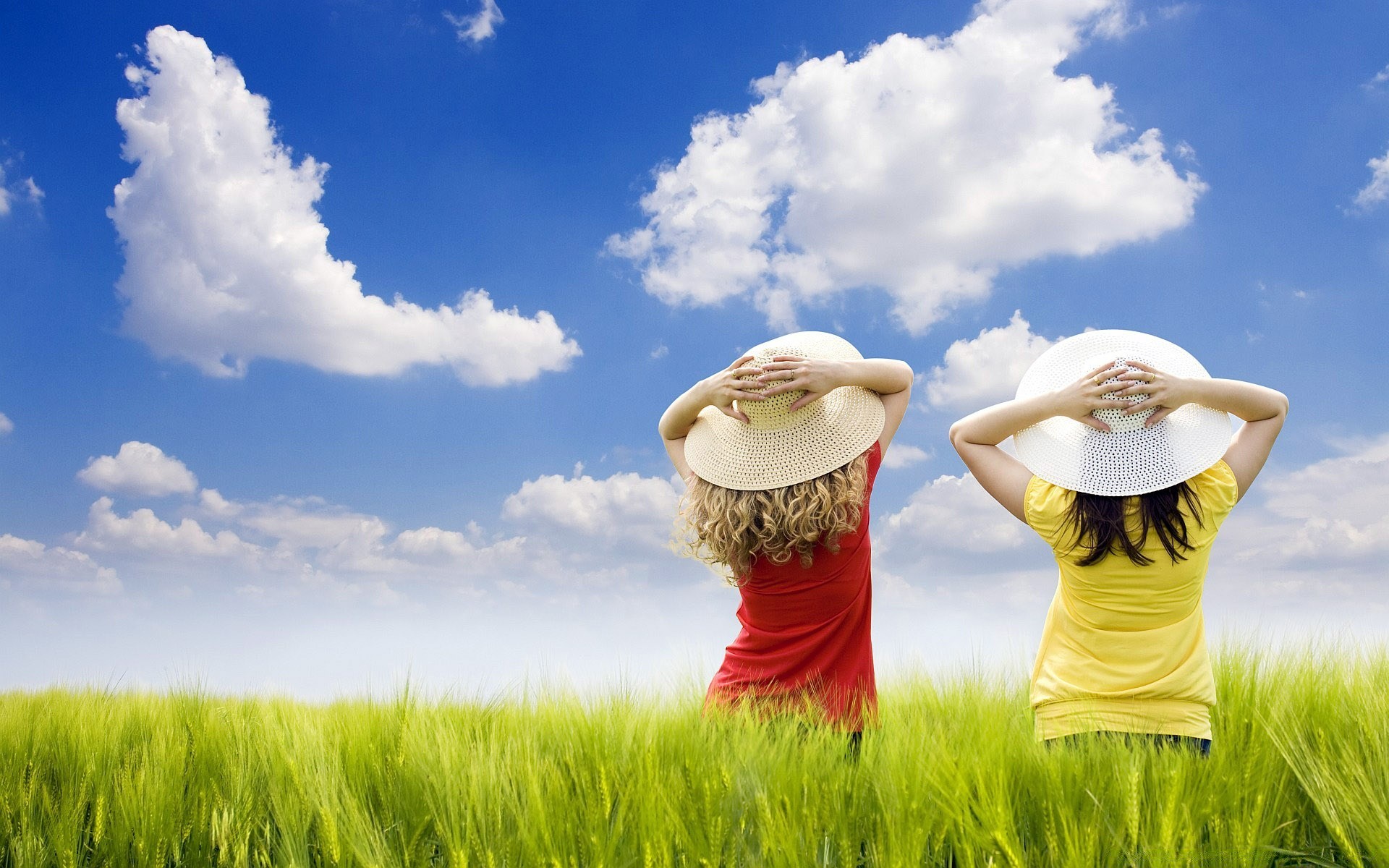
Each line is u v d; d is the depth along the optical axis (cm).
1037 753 188
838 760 201
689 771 180
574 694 260
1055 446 206
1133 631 199
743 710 215
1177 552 190
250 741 250
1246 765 181
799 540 210
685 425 247
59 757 261
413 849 178
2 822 205
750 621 230
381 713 269
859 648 225
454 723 273
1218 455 194
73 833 194
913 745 198
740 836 166
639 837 163
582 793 185
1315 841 182
